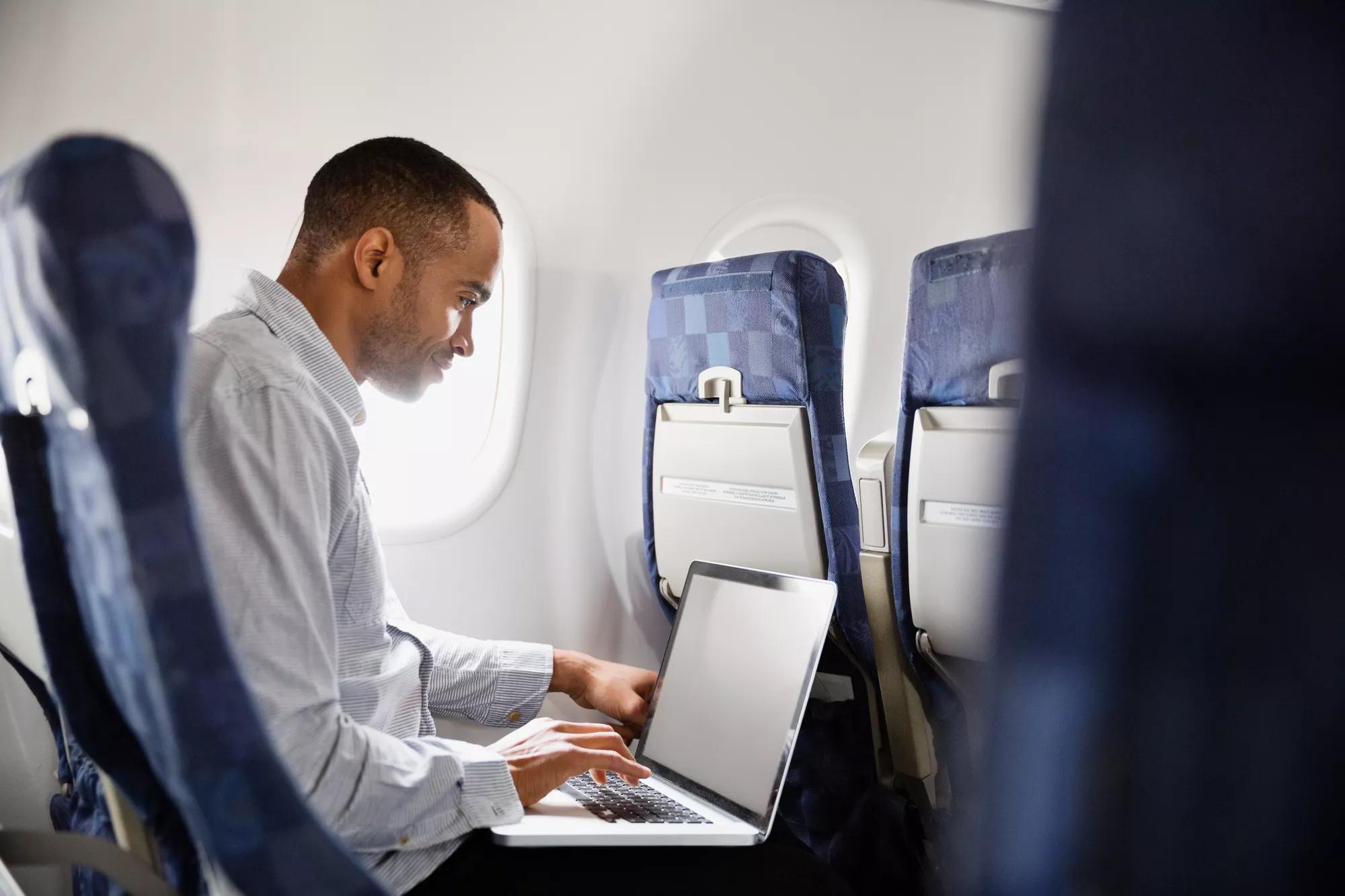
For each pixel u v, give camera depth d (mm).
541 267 2227
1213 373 205
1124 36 208
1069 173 216
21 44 1832
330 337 1428
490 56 2141
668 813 1461
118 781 837
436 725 2082
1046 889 230
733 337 1815
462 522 2201
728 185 2434
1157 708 217
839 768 1934
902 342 2705
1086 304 215
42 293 588
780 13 2441
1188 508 211
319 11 1994
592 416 2316
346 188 1403
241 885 677
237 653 654
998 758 238
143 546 616
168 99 1901
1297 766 208
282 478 1115
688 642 1731
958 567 1520
